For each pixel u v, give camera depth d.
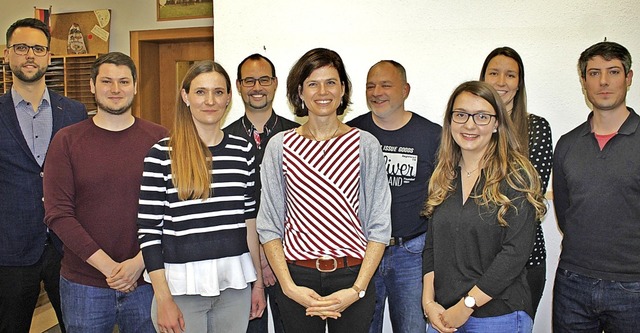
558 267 2.10
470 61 2.59
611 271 1.91
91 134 2.01
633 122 1.90
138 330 2.04
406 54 2.66
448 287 1.74
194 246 1.78
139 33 4.37
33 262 2.37
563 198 2.09
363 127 2.33
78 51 4.48
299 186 1.76
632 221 1.87
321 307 1.72
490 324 1.66
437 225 1.79
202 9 4.18
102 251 1.94
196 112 1.79
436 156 2.02
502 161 1.69
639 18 2.43
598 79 1.90
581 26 2.48
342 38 2.71
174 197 1.78
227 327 1.87
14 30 2.29
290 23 2.77
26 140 2.32
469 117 1.72
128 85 2.01
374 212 1.83
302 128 1.88
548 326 2.62
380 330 2.39
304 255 1.76
